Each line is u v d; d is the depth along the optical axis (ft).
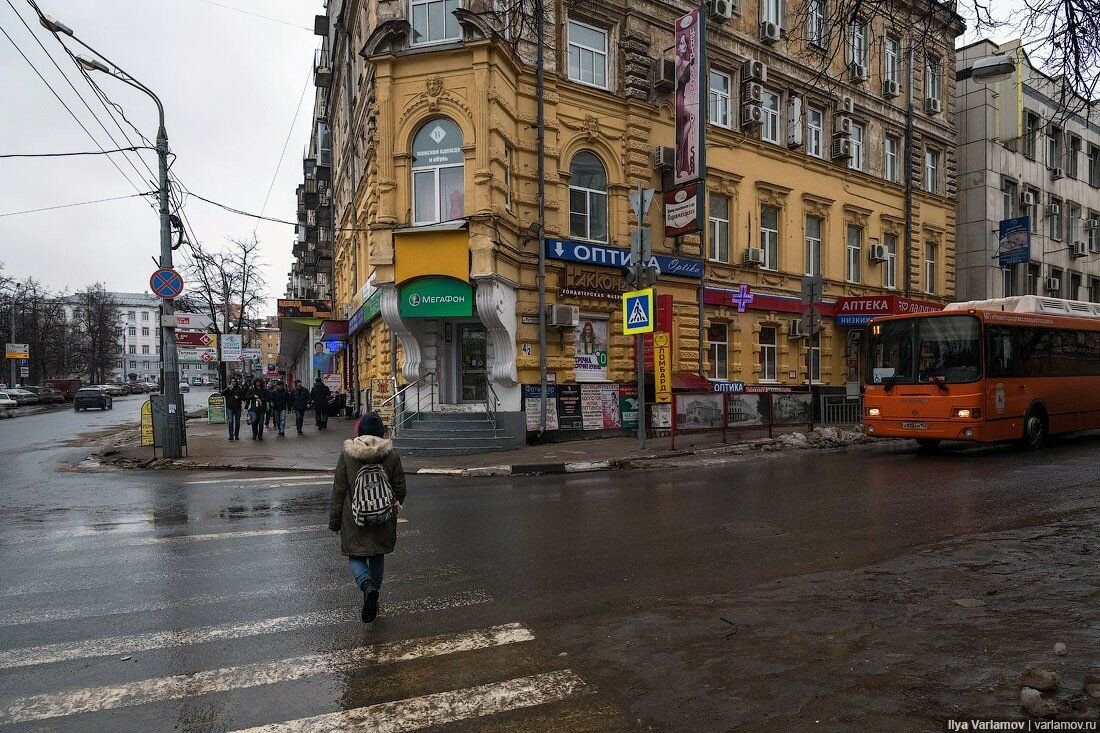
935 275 88.69
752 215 67.77
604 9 57.26
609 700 11.71
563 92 54.95
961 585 17.54
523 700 11.76
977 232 91.40
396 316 49.52
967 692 11.68
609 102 57.62
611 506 28.68
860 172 77.87
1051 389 47.34
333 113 107.34
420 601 17.07
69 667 13.34
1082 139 108.78
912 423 44.39
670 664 13.12
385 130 49.78
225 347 93.66
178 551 22.15
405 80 49.85
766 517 25.98
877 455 45.62
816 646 13.85
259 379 63.21
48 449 61.31
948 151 89.45
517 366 51.72
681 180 58.29
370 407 69.87
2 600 17.46
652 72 59.62
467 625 15.39
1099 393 51.67
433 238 48.44
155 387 268.82
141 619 15.97
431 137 49.93
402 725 10.95
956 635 14.28
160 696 12.07
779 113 70.85
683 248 61.41
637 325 47.57
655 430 54.95
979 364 42.42
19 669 13.26
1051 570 18.65
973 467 38.11
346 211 87.40
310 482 37.40
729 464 42.55
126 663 13.50
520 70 51.93
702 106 56.65
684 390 58.49
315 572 19.66
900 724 10.66
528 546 22.20
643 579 18.62
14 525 26.91
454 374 53.98
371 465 15.78
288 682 12.58
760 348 69.26
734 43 65.31
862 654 13.42
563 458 43.91
